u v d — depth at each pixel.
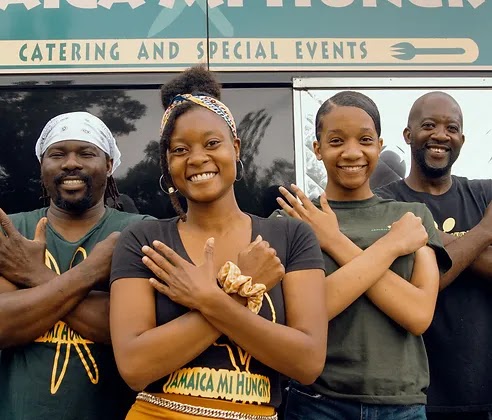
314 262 2.19
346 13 3.23
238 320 1.98
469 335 2.91
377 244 2.49
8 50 3.13
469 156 3.21
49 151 2.60
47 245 2.56
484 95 3.24
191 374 2.02
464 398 2.87
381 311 2.50
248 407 2.02
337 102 2.70
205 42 3.17
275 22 3.20
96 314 2.36
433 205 3.09
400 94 3.21
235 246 2.20
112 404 2.39
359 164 2.65
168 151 2.26
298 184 3.11
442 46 3.25
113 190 2.89
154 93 3.14
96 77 3.13
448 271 2.79
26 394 2.33
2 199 3.01
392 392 2.43
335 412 2.46
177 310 2.08
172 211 3.04
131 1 3.18
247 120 3.13
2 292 2.37
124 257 2.18
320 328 2.10
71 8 3.17
